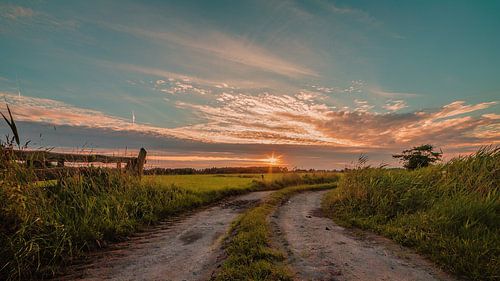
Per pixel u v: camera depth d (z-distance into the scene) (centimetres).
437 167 1179
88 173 1064
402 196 1044
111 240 762
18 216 594
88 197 905
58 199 809
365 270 543
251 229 775
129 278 521
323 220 1075
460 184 991
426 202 973
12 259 532
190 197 1366
